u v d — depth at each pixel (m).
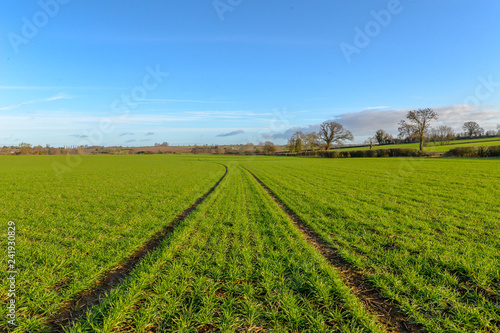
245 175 27.59
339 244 6.75
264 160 63.22
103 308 3.79
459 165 29.84
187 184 20.02
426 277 4.75
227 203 12.49
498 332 3.30
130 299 3.96
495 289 4.30
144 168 38.41
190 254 5.97
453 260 5.33
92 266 5.20
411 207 10.70
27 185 18.47
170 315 3.69
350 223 8.62
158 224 8.75
